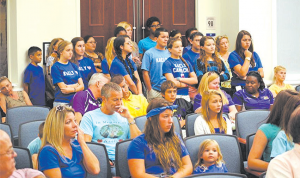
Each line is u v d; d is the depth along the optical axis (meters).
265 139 4.63
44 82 9.09
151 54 8.11
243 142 5.75
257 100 7.30
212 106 5.73
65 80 7.80
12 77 9.23
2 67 9.23
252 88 7.26
